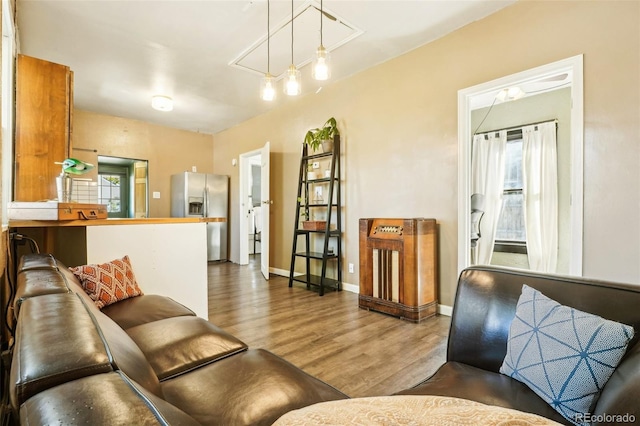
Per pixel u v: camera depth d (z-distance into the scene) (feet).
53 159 8.28
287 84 8.31
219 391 3.18
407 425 1.65
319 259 13.33
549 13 7.89
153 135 19.70
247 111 17.25
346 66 11.96
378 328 8.67
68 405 1.23
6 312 5.40
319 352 7.18
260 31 9.62
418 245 9.25
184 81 13.26
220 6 8.43
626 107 6.86
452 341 4.47
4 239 5.36
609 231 7.04
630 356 2.74
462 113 9.45
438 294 10.02
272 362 3.83
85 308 2.42
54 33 9.62
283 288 13.26
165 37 9.92
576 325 3.18
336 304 10.93
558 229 13.06
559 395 2.98
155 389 2.19
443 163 9.93
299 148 15.25
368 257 10.36
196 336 4.48
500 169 14.40
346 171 12.88
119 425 1.12
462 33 9.47
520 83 8.56
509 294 4.18
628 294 3.40
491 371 3.95
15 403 1.36
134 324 5.02
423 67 10.41
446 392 3.33
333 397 3.20
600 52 7.18
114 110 17.07
